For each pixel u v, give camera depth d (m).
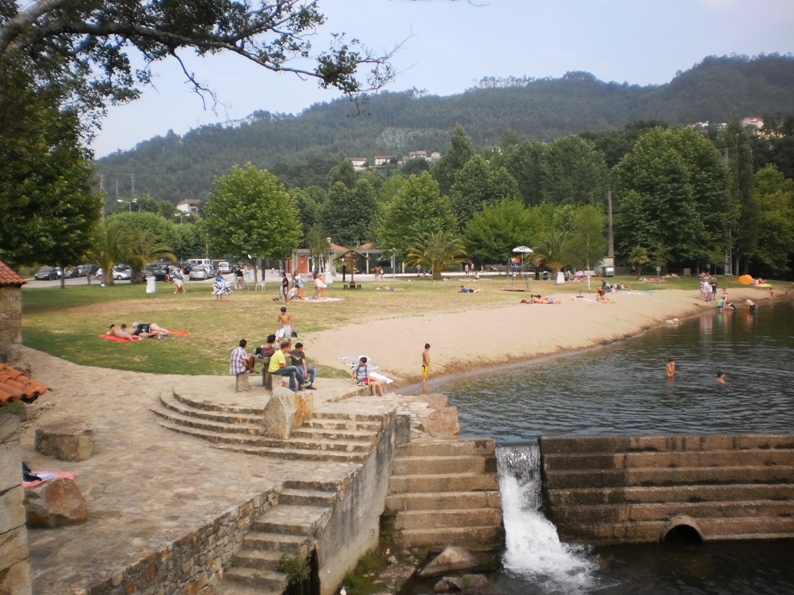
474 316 41.28
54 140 12.84
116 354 25.92
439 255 71.06
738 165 85.06
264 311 38.94
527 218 83.62
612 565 15.27
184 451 15.15
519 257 84.94
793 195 94.00
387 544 15.38
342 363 27.75
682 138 87.25
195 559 10.50
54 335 29.17
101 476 13.34
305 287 60.59
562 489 17.08
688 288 71.69
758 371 32.38
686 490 17.16
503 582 14.27
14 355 21.17
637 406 25.61
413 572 14.41
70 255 35.06
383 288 59.66
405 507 15.95
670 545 16.45
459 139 117.00
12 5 10.32
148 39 13.26
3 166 10.79
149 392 20.59
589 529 16.56
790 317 55.25
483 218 85.88
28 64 10.98
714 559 15.63
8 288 20.84
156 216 96.94
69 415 18.06
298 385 18.64
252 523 12.10
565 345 38.62
